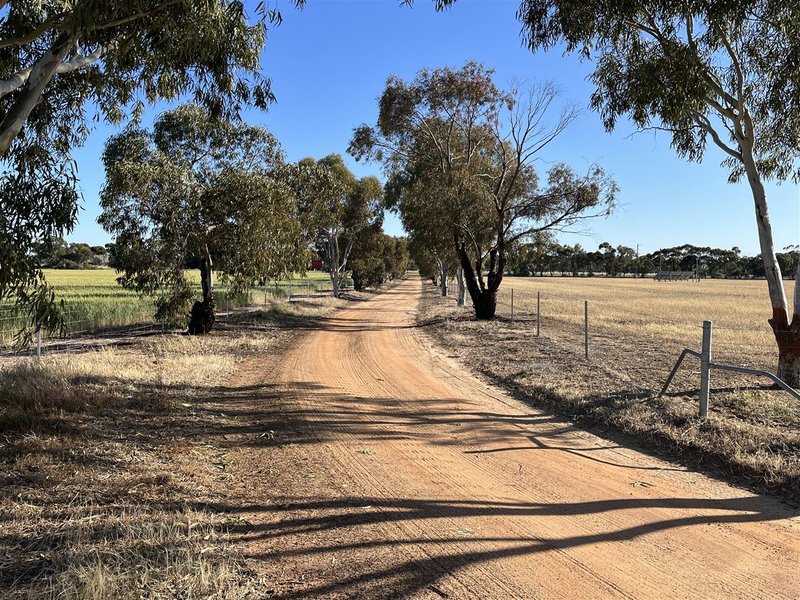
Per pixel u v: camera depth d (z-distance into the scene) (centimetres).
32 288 679
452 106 2245
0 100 725
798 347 866
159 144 1648
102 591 300
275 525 420
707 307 3759
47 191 689
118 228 1454
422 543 393
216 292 3309
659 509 461
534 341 1536
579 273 16925
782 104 902
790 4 775
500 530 417
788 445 576
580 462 588
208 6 609
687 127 1015
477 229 2236
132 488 475
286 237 1639
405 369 1199
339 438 665
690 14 832
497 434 696
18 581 316
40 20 724
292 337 1809
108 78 748
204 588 318
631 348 1427
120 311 2131
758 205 917
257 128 1741
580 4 836
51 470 503
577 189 2184
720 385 891
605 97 1000
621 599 324
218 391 927
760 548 390
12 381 766
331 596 322
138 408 756
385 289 7219
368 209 4228
